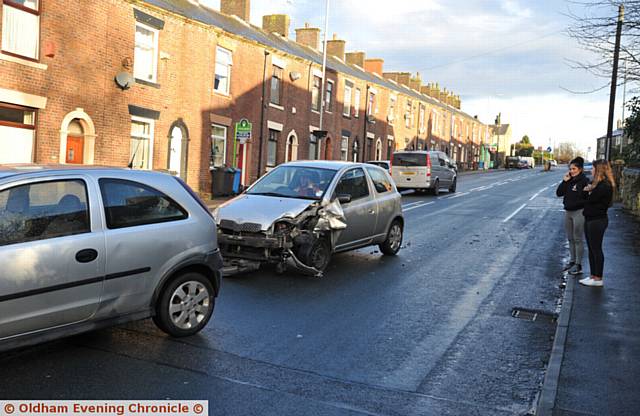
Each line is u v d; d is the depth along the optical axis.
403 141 44.19
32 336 4.45
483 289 8.19
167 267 5.35
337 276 8.62
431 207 19.98
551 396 4.39
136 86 17.94
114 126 17.23
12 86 14.01
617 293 7.73
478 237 13.17
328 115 31.27
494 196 26.48
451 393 4.58
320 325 6.21
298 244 8.20
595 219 8.15
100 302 4.84
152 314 5.31
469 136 66.88
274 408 4.16
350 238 9.23
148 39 18.64
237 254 8.12
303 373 4.85
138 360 4.93
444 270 9.41
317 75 29.33
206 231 5.73
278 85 26.28
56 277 4.52
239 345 5.46
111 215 4.99
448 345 5.74
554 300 7.67
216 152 22.23
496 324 6.52
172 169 19.92
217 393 4.37
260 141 24.75
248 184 24.11
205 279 5.74
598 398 4.39
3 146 14.16
